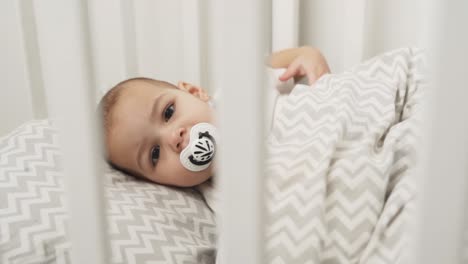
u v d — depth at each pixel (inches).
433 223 10.8
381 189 24.9
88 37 13.5
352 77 32.9
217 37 11.9
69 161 14.3
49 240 22.8
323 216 23.7
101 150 14.5
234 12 11.3
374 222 24.1
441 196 10.6
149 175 30.4
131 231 24.0
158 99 31.2
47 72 13.9
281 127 30.6
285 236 23.0
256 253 12.9
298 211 23.6
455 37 9.8
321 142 27.3
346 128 28.2
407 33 42.6
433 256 11.0
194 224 27.7
